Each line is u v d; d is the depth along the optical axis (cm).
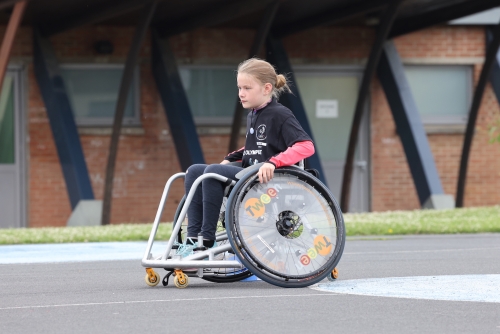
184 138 3531
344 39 4031
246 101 1245
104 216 3303
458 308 989
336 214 1216
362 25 3994
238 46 3909
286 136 1222
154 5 2973
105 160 3778
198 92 3900
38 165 3662
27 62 3616
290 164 1198
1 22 3572
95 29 3741
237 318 923
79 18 3300
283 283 1187
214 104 3916
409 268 1501
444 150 4141
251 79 1241
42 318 940
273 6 2994
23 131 3644
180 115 3553
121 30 3772
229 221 1168
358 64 4047
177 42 3850
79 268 1606
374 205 4062
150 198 3822
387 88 3919
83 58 3725
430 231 2530
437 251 1906
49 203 3684
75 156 3394
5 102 3641
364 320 906
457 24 4072
